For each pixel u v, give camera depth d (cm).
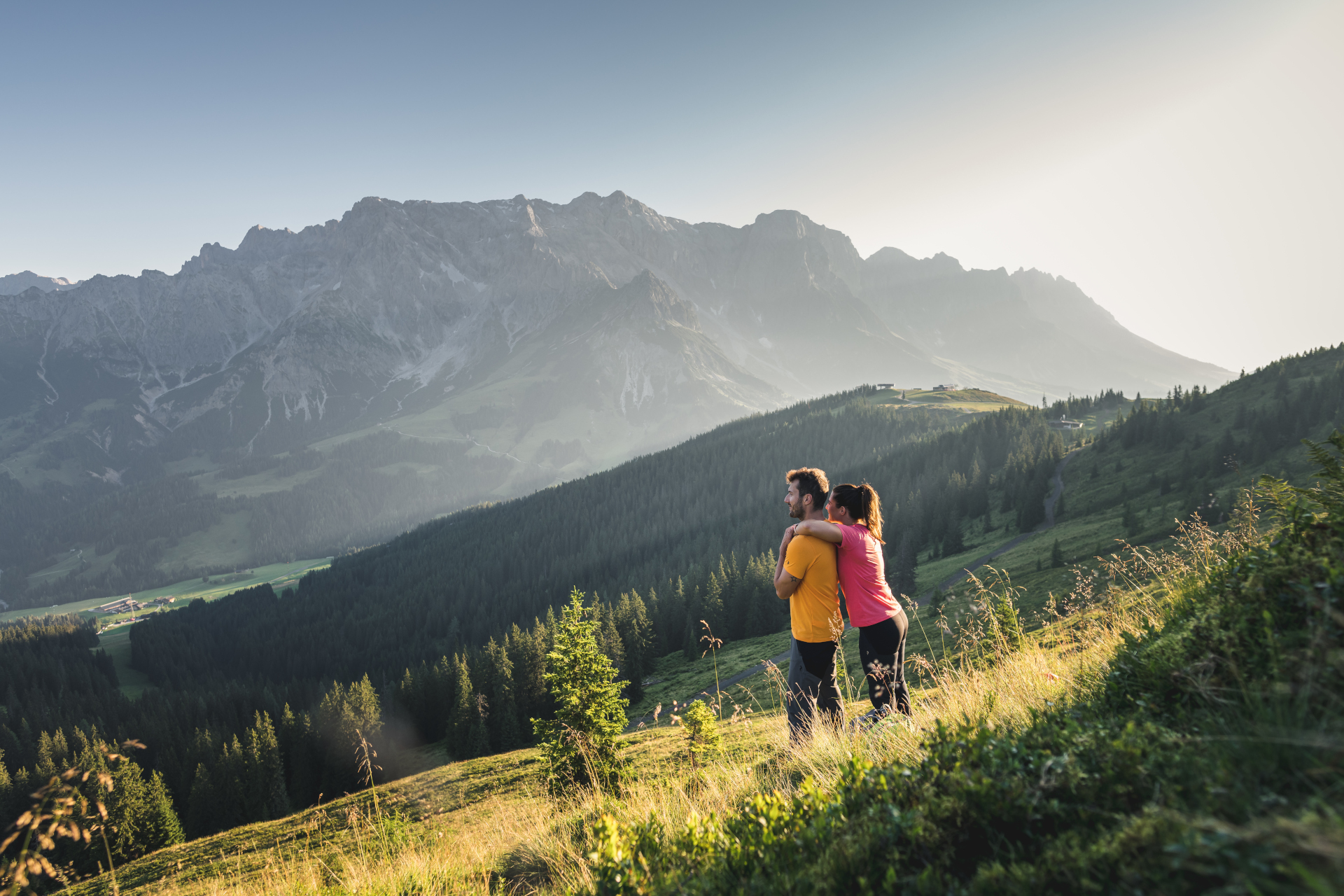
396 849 650
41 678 11850
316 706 9619
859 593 495
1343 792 142
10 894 292
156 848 3997
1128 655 283
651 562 14312
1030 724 289
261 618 15475
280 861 666
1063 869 165
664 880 264
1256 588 252
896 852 207
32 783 7125
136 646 14512
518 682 6912
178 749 7194
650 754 1243
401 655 11688
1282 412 10831
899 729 387
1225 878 125
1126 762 203
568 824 527
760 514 15338
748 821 286
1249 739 177
